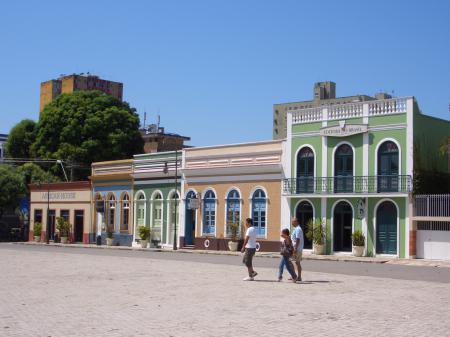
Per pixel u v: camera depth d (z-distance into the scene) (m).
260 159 39.25
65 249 42.34
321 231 35.31
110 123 63.97
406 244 32.34
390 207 33.31
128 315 11.63
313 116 36.75
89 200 52.91
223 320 11.05
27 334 9.77
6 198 59.84
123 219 49.28
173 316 11.52
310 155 36.81
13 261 27.11
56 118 64.38
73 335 9.68
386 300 13.98
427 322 10.95
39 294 14.83
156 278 19.06
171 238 44.91
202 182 42.72
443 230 31.50
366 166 34.22
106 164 51.47
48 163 64.56
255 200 39.31
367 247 33.75
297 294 15.05
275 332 9.92
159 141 83.44
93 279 18.62
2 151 94.75
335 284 17.69
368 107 34.44
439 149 34.50
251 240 18.80
